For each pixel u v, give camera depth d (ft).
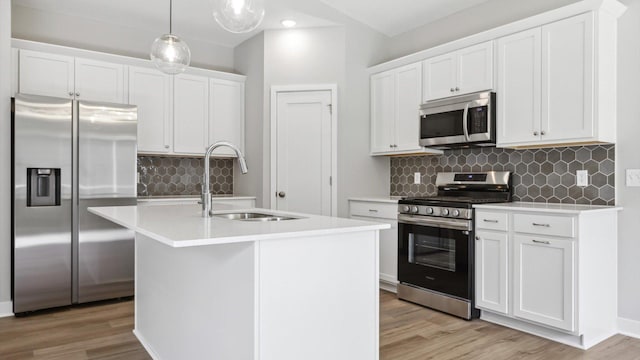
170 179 15.38
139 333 9.25
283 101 14.69
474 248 10.36
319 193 14.39
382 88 14.24
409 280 11.81
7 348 8.61
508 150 11.66
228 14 6.47
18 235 10.61
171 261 7.67
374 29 15.08
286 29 14.76
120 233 12.11
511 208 9.46
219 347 6.12
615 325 9.45
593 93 8.89
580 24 9.11
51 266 11.04
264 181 14.80
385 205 12.89
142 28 14.70
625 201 9.37
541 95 9.77
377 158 15.11
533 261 9.11
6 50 10.69
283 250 5.58
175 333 7.48
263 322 5.41
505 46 10.51
